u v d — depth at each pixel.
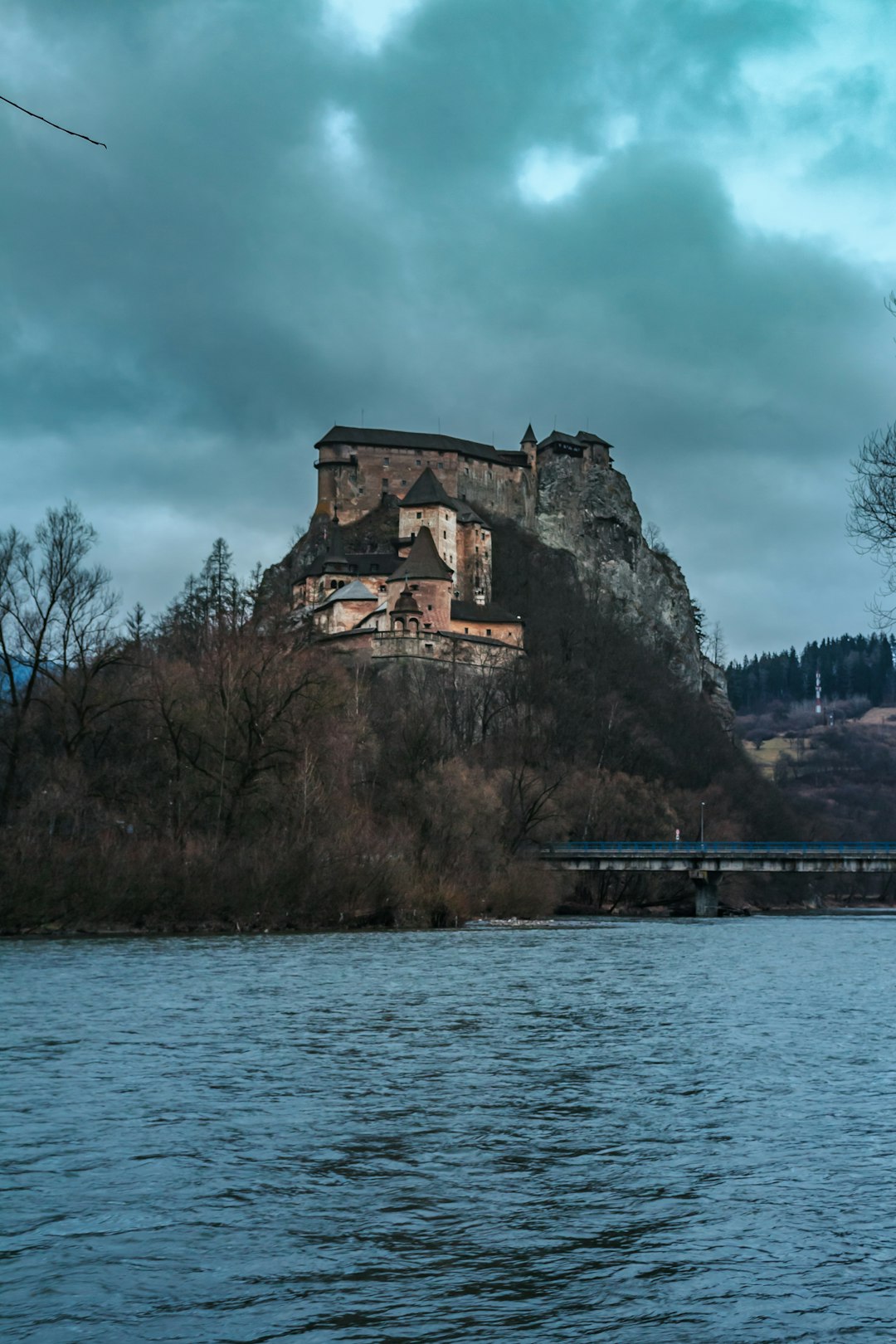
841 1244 19.77
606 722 182.00
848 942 82.19
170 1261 18.97
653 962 62.88
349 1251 19.45
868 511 37.44
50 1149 24.48
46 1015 40.41
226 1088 29.84
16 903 70.38
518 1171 23.48
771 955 69.56
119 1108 27.62
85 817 81.06
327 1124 26.66
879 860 132.25
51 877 72.00
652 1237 20.09
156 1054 33.84
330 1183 22.72
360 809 94.12
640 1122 27.06
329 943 68.88
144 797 87.56
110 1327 16.75
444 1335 16.62
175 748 87.44
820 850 137.12
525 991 48.47
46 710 91.06
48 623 84.00
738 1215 21.09
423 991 47.81
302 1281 18.31
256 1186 22.47
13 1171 23.12
